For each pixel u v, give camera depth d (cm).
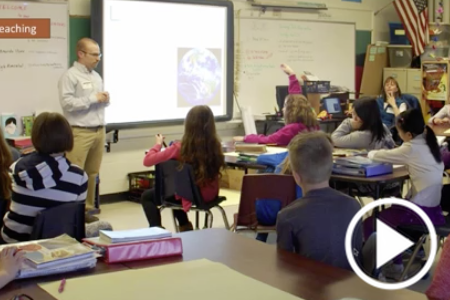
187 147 409
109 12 619
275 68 772
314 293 173
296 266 197
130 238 203
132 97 646
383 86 802
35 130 287
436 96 815
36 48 574
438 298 171
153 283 177
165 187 427
